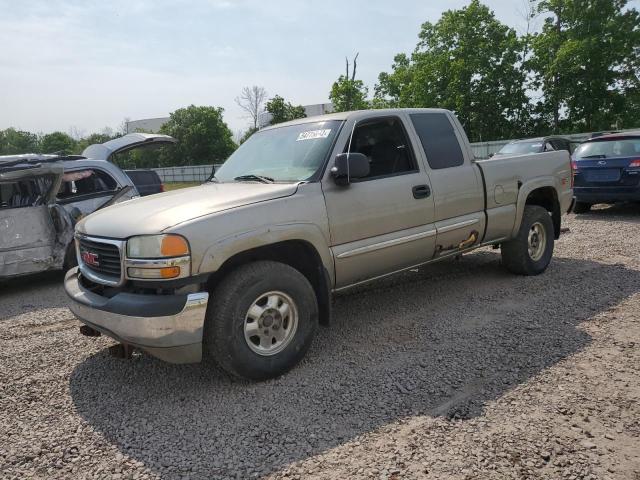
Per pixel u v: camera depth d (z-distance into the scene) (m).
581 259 6.70
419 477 2.46
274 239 3.54
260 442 2.85
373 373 3.65
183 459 2.73
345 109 26.44
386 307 5.16
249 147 4.96
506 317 4.64
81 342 4.65
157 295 3.21
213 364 3.95
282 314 3.62
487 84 35.22
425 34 38.81
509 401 3.14
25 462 2.77
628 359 3.63
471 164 5.17
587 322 4.40
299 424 3.01
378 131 4.52
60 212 6.86
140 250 3.23
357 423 2.99
